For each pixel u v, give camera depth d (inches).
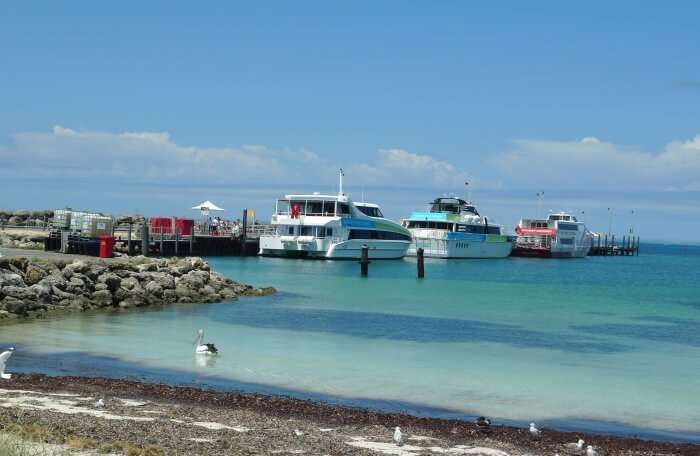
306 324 1489.9
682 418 839.1
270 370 1023.0
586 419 827.4
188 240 3572.8
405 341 1310.3
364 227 3720.5
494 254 4717.0
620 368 1116.5
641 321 1710.1
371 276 2854.3
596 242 7229.3
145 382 910.4
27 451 498.3
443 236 4271.7
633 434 773.9
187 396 831.7
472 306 1920.5
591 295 2365.9
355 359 1125.7
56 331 1263.5
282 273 2869.1
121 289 1633.9
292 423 730.2
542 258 5290.4
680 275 3946.9
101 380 893.8
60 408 718.5
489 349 1252.5
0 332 1233.4
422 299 2060.8
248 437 641.0
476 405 871.7
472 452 649.0
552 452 673.0
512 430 751.7
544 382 1003.3
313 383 953.5
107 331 1291.8
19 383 853.2
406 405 860.0
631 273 4020.7
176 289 1786.4
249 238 4008.4
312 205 3668.8
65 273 1596.9
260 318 1553.9
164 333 1300.4
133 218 4077.3
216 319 1512.1
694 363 1165.1
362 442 660.7
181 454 554.3
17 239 2869.1
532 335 1429.6
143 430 630.5
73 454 518.3
